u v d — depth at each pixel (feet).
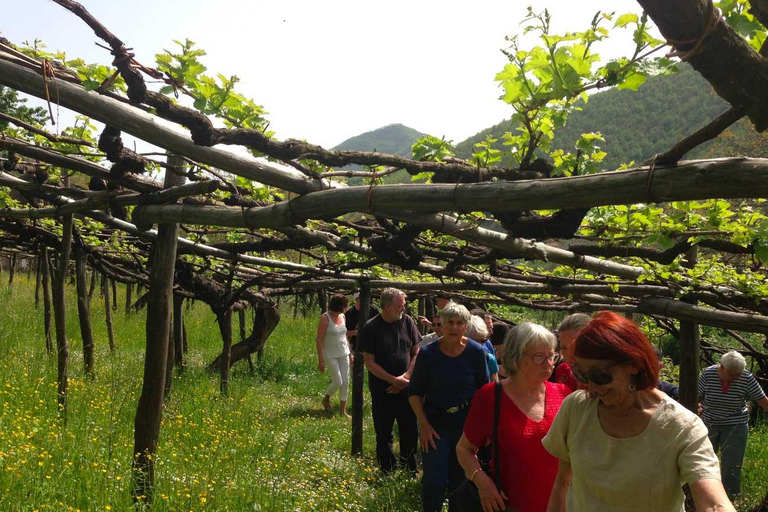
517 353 11.84
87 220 28.43
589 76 9.05
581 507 8.48
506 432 11.63
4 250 48.34
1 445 16.98
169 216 16.62
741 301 20.22
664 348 49.34
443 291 29.78
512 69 9.72
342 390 33.19
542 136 11.40
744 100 6.47
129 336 47.42
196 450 20.47
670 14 6.00
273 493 17.84
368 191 12.46
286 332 59.16
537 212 13.91
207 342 50.31
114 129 13.76
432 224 14.23
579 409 8.70
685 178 8.62
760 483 24.94
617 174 9.32
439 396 18.02
